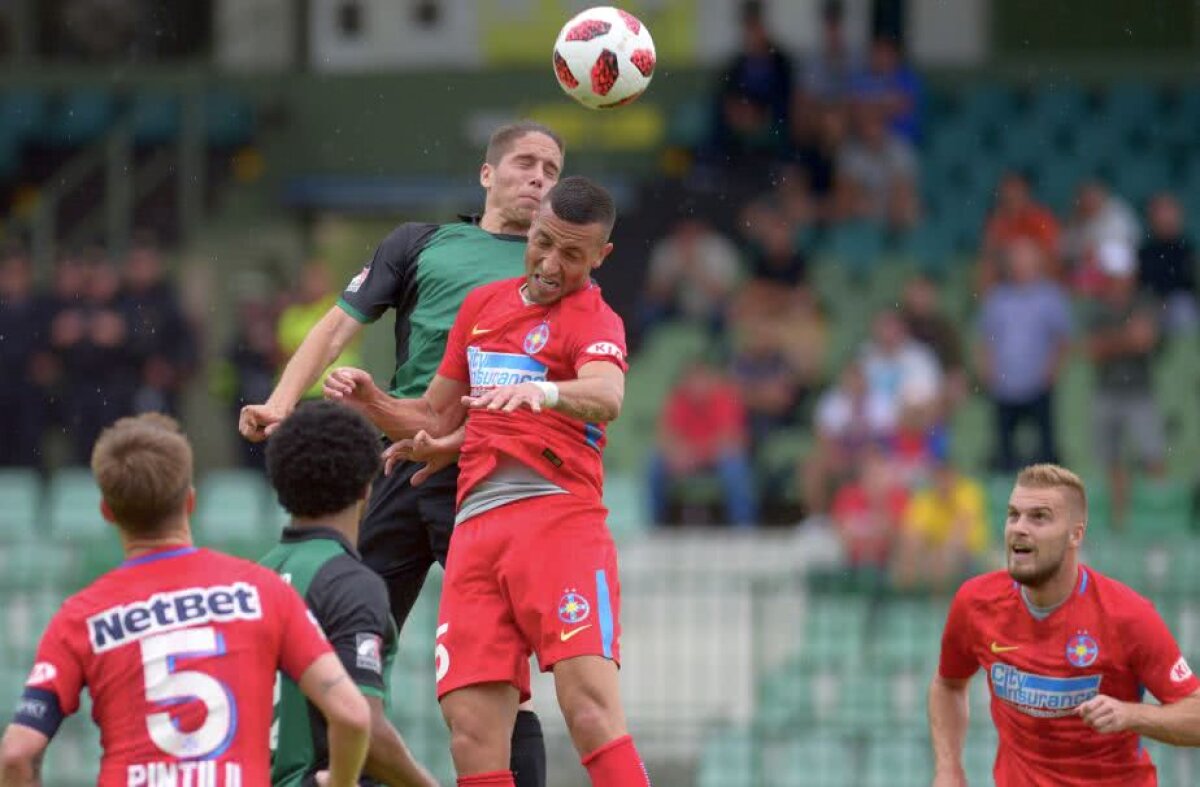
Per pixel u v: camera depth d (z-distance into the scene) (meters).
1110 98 82.06
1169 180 79.50
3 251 76.50
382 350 66.94
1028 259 61.38
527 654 21.47
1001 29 84.62
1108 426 60.47
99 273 66.88
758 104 74.06
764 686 50.62
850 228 74.12
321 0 86.88
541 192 23.83
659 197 75.31
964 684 26.27
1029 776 25.55
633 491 59.34
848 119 74.50
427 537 23.70
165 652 17.67
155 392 65.62
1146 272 66.56
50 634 17.81
